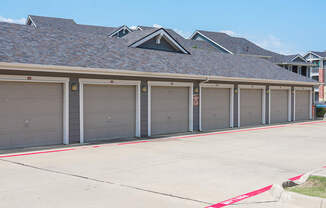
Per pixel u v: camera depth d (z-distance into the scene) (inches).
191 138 634.2
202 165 389.1
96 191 282.7
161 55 766.5
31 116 521.7
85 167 376.2
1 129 494.0
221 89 804.6
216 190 286.0
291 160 421.4
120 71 583.5
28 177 329.4
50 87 541.6
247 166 384.5
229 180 319.9
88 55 607.5
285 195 255.9
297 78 1007.6
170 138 633.6
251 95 881.5
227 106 819.4
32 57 517.0
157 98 684.7
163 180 319.6
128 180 319.3
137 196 268.8
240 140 607.8
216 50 1732.3
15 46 539.5
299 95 1048.2
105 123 607.2
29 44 566.9
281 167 379.9
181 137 648.4
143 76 622.8
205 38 1798.7
